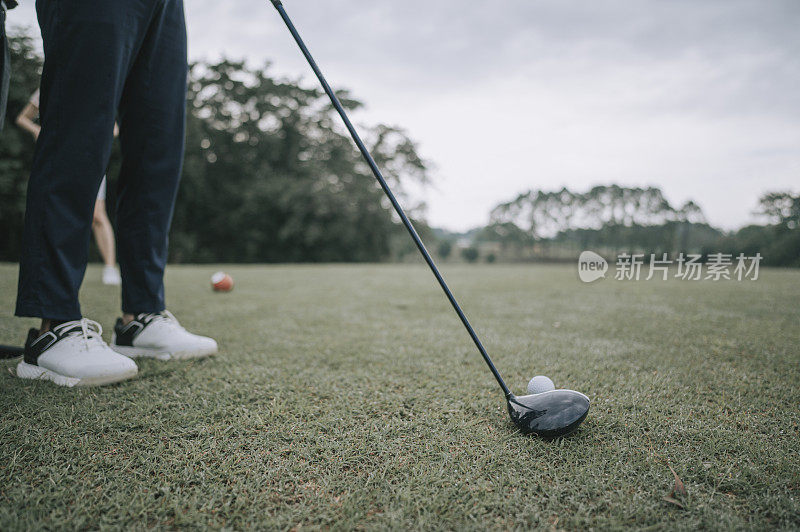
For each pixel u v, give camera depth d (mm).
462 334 2154
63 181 1274
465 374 1491
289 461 891
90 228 1359
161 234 1646
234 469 857
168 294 3543
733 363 1648
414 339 2033
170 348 1616
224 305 2992
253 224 20078
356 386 1356
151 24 1480
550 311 2912
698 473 855
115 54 1290
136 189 1581
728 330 2277
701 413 1155
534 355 1754
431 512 729
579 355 1756
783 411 1175
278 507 745
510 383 1403
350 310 2879
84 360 1288
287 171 21328
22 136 12961
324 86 1325
